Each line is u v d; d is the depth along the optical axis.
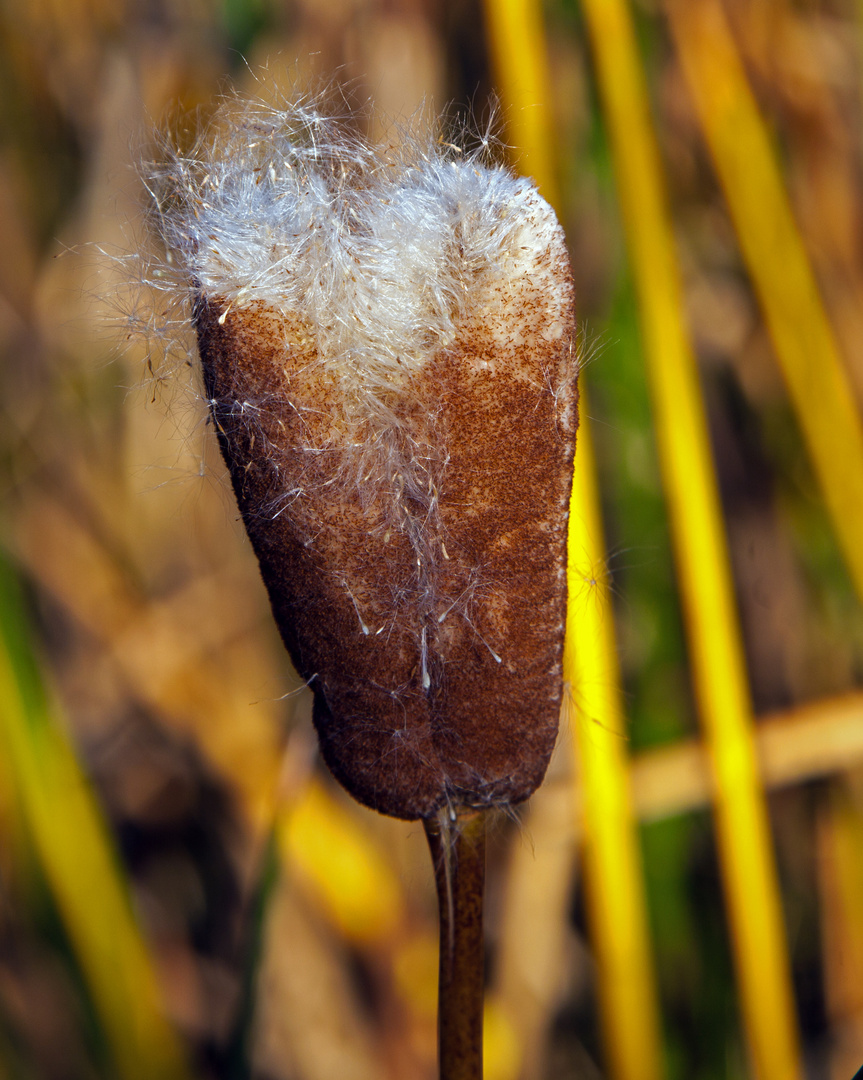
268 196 0.60
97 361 1.18
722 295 1.16
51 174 1.24
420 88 1.07
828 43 1.12
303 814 1.03
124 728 1.20
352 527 0.58
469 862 0.60
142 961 0.96
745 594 1.14
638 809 0.96
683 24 1.02
